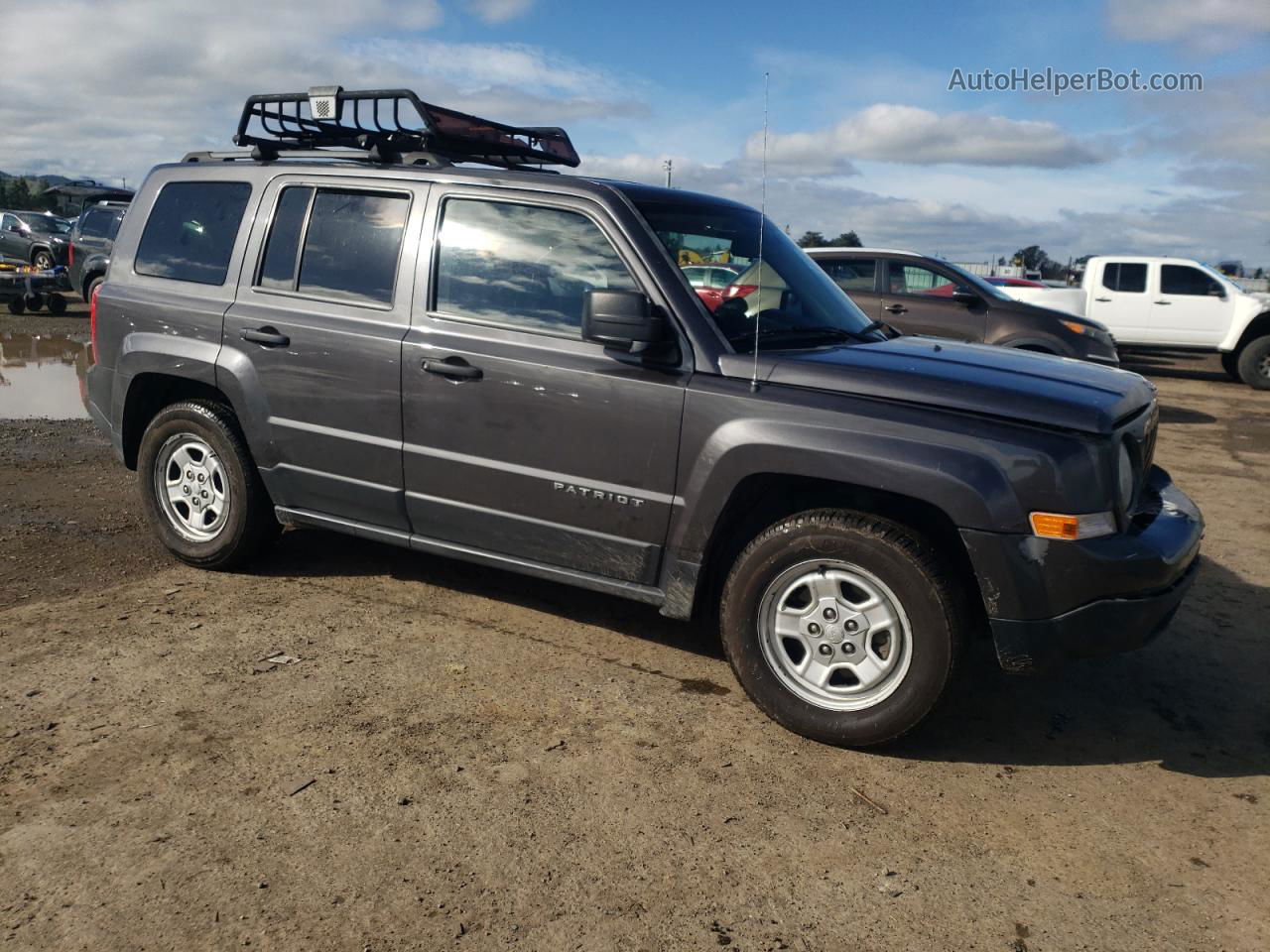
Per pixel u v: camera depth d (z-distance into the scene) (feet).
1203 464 28.78
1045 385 11.25
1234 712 12.64
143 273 15.90
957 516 10.25
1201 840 9.75
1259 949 8.17
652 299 12.02
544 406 12.36
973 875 9.04
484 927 8.04
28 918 7.88
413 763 10.43
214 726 10.99
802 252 15.17
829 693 11.23
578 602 15.28
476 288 13.12
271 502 15.31
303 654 12.98
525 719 11.51
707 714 11.89
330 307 14.05
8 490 20.15
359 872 8.64
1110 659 14.15
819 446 10.78
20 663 12.29
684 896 8.55
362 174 14.06
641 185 13.28
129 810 9.36
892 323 34.50
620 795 10.03
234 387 14.58
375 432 13.64
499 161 16.31
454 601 15.08
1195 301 50.75
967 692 12.96
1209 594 16.99
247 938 7.78
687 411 11.56
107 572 15.65
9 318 57.88
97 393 16.30
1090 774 10.96
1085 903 8.70
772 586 11.29
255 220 14.87
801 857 9.19
